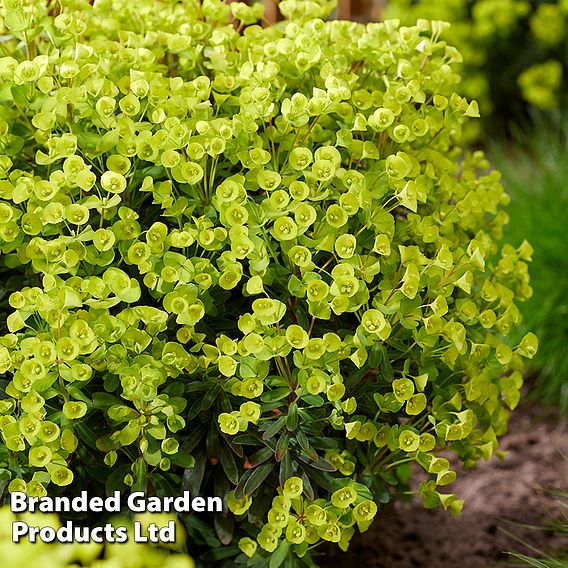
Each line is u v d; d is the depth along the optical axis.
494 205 1.50
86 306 1.33
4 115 1.36
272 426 1.30
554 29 3.34
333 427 1.33
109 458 1.30
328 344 1.28
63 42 1.40
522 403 1.93
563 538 1.64
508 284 1.49
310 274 1.29
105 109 1.32
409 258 1.33
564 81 3.35
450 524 1.69
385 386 1.35
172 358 1.29
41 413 1.28
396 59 1.45
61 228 1.31
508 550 1.63
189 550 1.41
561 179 2.05
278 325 1.29
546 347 1.89
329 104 1.32
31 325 1.35
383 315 1.30
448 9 3.39
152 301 1.35
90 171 1.34
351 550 1.62
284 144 1.35
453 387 1.37
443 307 1.31
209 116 1.35
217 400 1.33
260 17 1.53
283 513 1.30
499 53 3.47
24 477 1.32
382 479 1.39
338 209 1.29
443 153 1.51
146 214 1.37
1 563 1.18
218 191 1.30
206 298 1.31
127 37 1.45
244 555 1.37
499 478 1.78
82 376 1.27
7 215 1.30
